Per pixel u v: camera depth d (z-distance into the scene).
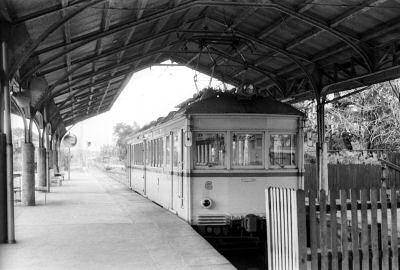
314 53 15.27
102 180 30.11
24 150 14.57
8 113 8.51
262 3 11.62
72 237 9.00
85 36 11.66
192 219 9.46
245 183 9.50
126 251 7.74
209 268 6.64
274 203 6.46
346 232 6.08
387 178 17.12
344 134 25.36
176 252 7.64
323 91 16.00
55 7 8.64
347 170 17.91
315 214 5.93
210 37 15.72
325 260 5.95
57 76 15.35
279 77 18.84
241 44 16.11
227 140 9.52
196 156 9.51
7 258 7.29
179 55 19.58
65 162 49.94
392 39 12.41
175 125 10.92
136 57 15.67
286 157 9.73
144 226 10.18
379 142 24.14
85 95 22.20
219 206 9.46
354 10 11.20
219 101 9.62
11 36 8.55
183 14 13.93
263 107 9.66
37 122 20.03
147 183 16.30
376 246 6.23
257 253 10.05
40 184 20.14
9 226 8.49
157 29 14.42
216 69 20.36
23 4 7.89
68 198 17.03
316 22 12.26
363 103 24.50
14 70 8.69
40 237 9.02
